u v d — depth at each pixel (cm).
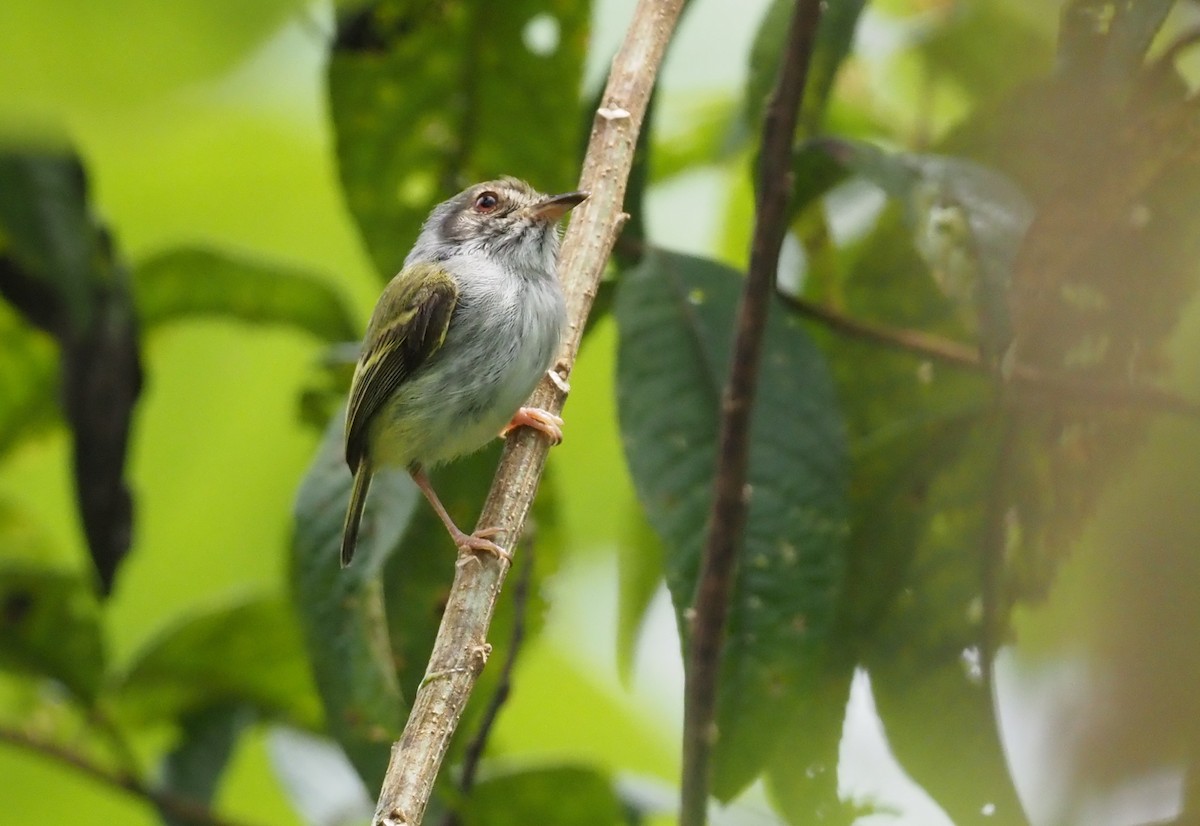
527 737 1186
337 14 880
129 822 1173
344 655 779
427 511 958
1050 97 813
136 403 909
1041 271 780
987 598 856
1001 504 853
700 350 812
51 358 1030
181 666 944
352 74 902
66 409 891
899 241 942
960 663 855
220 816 915
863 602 874
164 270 959
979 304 744
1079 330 809
